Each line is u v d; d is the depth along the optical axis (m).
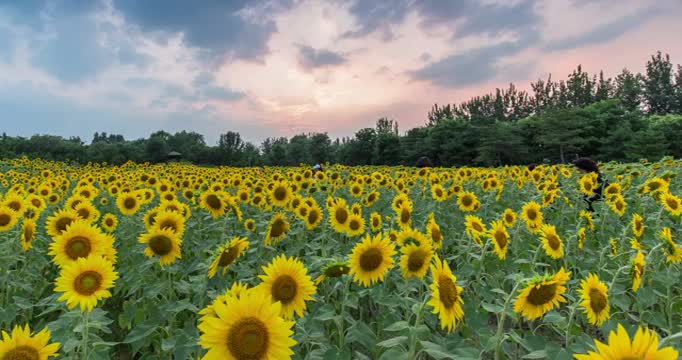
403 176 14.72
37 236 6.33
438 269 2.82
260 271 5.57
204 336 2.09
